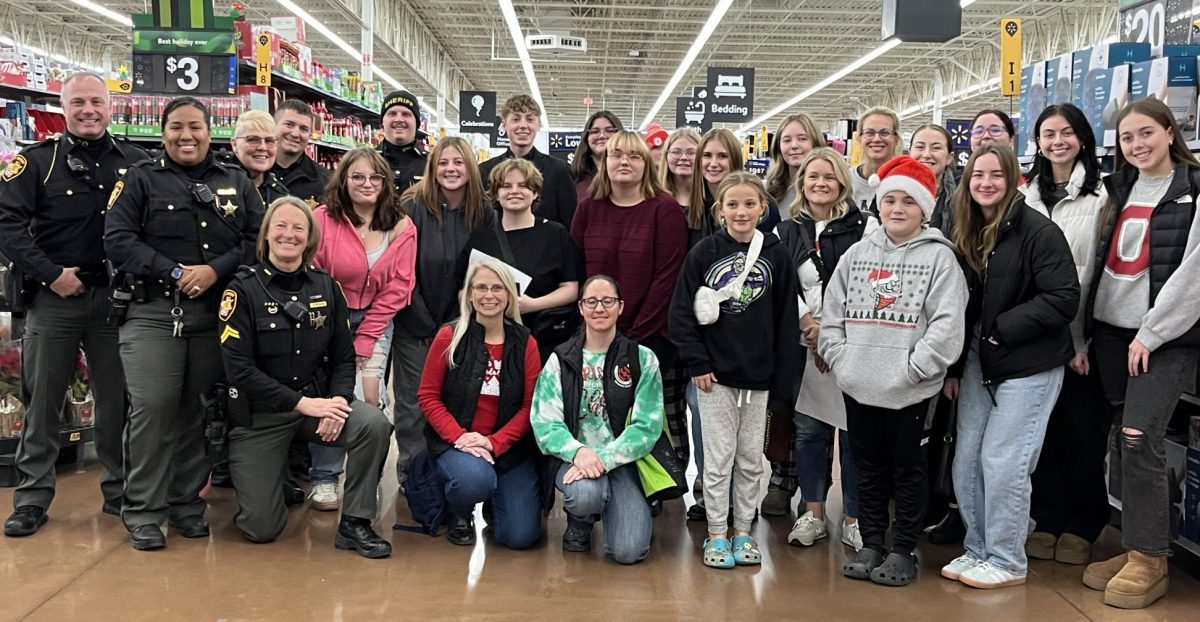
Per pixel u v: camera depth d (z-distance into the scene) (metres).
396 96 4.59
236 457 3.23
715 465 3.14
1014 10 15.80
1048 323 2.81
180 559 3.09
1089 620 2.70
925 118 27.69
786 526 3.59
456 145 3.67
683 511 3.79
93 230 3.31
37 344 3.30
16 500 3.35
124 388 3.45
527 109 4.23
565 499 3.08
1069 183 3.13
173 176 3.20
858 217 3.38
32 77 7.46
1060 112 3.11
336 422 3.17
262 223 3.20
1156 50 3.90
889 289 2.93
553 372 3.25
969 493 3.03
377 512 3.36
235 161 3.79
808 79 24.97
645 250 3.48
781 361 3.12
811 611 2.74
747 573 3.07
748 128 37.41
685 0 16.42
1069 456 3.20
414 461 3.34
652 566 3.12
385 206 3.59
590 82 28.16
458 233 3.71
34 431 3.33
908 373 2.85
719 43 19.69
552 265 3.60
